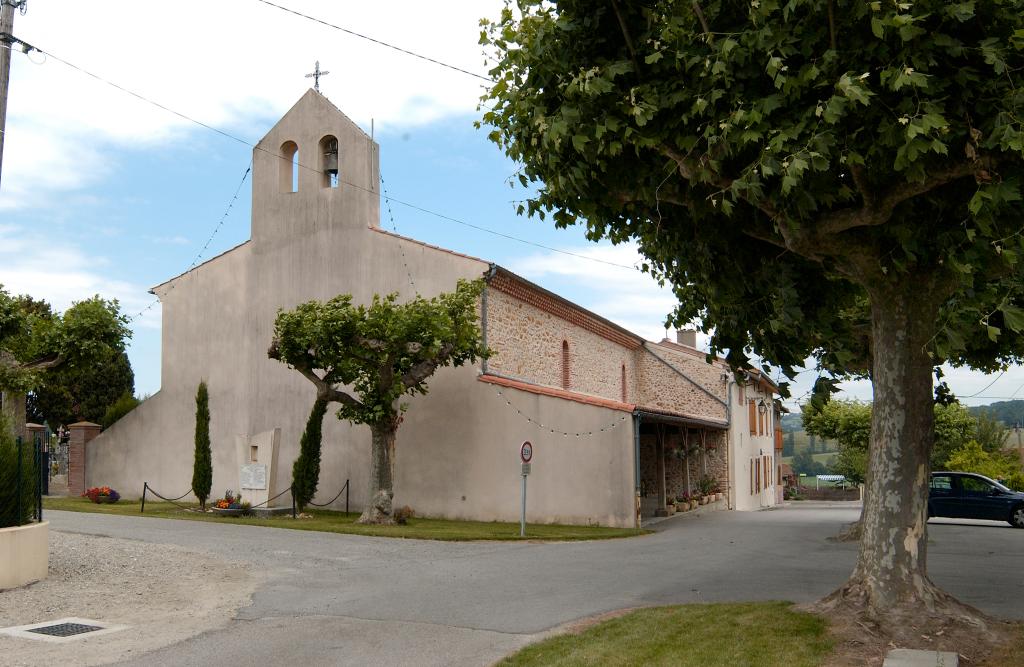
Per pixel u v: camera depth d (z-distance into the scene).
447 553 13.72
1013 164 6.27
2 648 7.44
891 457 7.25
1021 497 20.67
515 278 21.66
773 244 8.49
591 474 19.31
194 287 24.56
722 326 9.02
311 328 17.58
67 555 12.22
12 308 19.20
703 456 30.69
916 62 6.13
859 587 7.32
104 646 7.57
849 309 12.71
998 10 6.29
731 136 6.86
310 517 20.08
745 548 14.58
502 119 8.65
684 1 7.62
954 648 6.50
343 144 22.88
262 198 23.88
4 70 14.34
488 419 20.44
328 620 8.58
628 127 7.25
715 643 6.93
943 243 6.77
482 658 7.07
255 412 23.12
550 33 7.80
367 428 21.73
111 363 34.03
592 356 28.55
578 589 10.10
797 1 6.34
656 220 8.56
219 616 8.80
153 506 22.25
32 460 10.80
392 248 21.81
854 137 6.46
